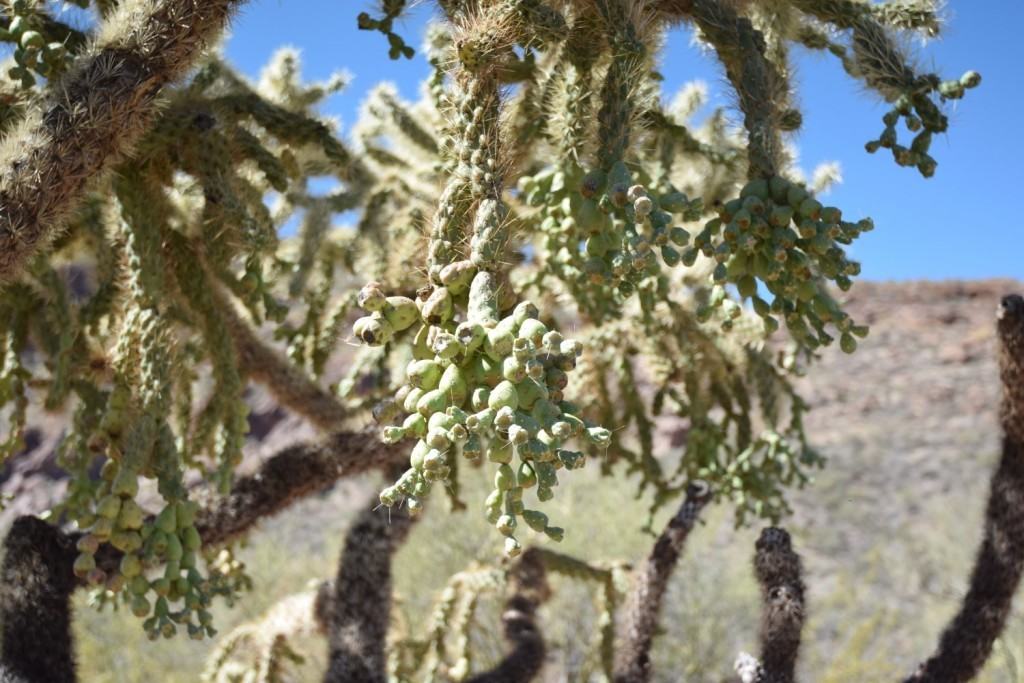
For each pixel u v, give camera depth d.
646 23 2.19
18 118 2.66
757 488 4.09
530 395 1.44
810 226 1.91
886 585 12.65
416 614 9.31
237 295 3.45
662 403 4.32
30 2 2.28
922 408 19.69
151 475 2.50
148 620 2.34
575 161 2.30
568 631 8.86
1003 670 8.30
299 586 11.74
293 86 3.73
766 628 3.06
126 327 2.65
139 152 2.80
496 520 1.43
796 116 2.38
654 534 4.28
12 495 3.29
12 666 2.69
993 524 3.36
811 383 20.91
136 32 2.18
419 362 1.48
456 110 1.83
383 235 3.84
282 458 3.62
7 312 3.28
